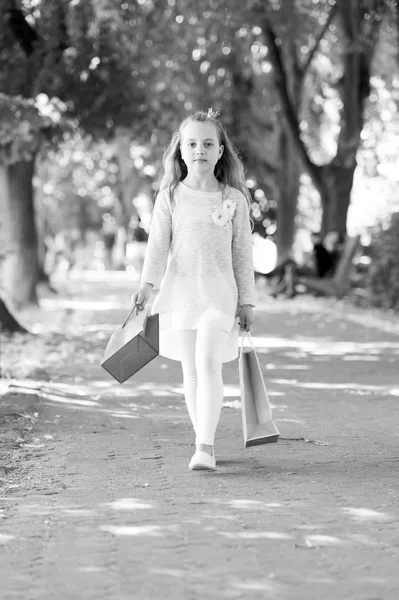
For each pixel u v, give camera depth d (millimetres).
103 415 9750
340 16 31609
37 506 6191
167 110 26156
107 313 26938
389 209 27297
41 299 34062
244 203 7504
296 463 7480
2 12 21375
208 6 26688
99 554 5211
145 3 24844
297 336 19750
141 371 13703
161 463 7480
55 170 42750
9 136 17953
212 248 7328
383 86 32375
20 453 7859
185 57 28484
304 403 10750
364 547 5316
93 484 6781
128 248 66562
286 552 5230
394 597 4562
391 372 13703
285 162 38938
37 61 21625
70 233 65250
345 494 6484
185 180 7539
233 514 5973
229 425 9203
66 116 21656
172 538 5484
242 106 34531
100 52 22328
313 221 53188
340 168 33031
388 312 25609
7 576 4875
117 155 34094
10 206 25922
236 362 14992
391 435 8734
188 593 4617
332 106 40219
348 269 31578
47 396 10984
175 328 7359
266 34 31688
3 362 14469
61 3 21469
